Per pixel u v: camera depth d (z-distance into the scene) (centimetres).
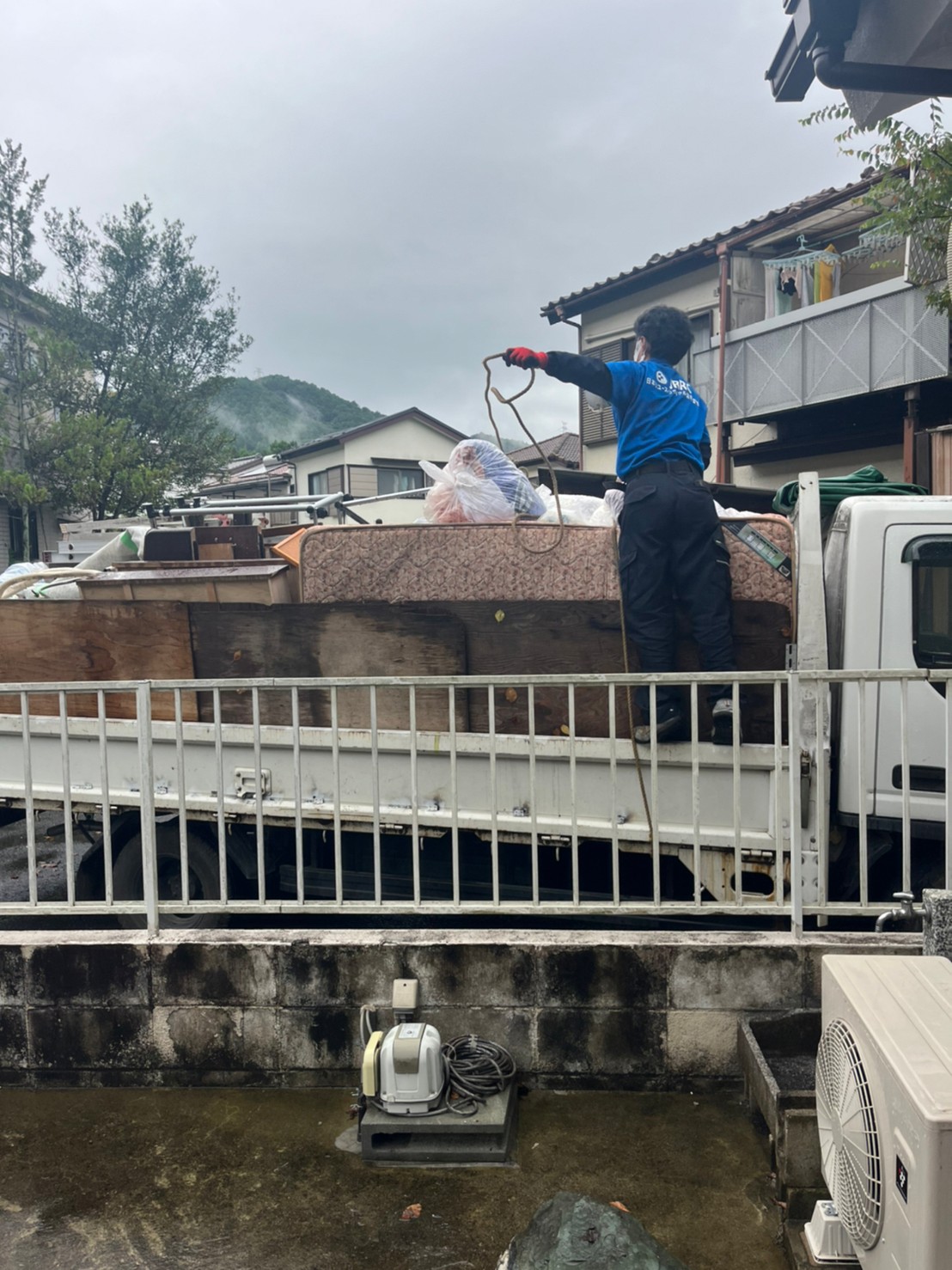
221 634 423
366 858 449
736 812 318
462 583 403
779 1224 257
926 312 1065
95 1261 250
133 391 2333
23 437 2034
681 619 384
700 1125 300
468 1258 248
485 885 432
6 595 504
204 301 2453
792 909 316
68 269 2322
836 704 378
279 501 941
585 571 389
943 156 680
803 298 1320
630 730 369
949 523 368
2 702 461
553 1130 300
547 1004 318
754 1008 313
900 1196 187
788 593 373
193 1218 266
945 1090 180
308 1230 260
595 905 326
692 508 366
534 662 389
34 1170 288
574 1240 225
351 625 406
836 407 1248
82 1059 334
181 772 344
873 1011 210
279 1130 305
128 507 2081
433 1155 285
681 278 1537
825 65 364
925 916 288
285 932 336
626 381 386
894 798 369
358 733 402
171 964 329
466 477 424
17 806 467
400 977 321
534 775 325
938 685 367
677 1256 246
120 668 440
